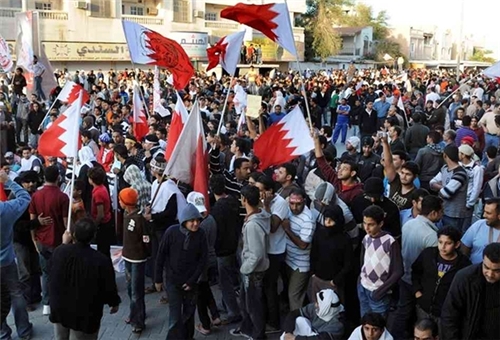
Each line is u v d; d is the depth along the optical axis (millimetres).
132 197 6371
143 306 6543
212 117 14312
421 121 12039
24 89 19625
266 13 7914
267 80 33750
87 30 35625
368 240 5539
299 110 7648
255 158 7848
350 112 19844
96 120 15562
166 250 5969
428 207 5484
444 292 4977
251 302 6117
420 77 38312
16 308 6215
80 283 5105
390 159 6719
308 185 7383
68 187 7066
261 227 5922
